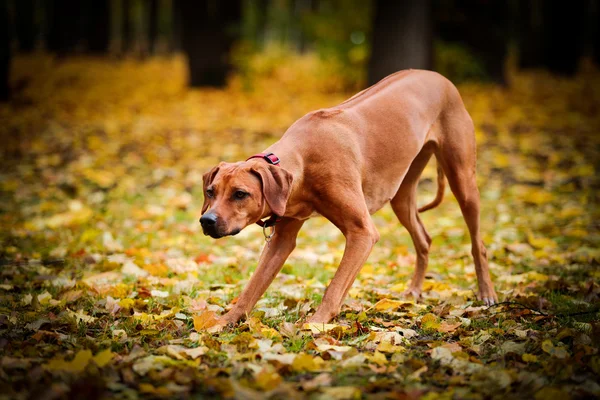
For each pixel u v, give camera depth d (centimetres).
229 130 1474
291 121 1560
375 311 543
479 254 587
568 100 1844
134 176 1098
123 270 651
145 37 5622
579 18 2617
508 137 1347
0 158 1205
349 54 1989
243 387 366
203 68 2150
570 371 388
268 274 517
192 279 626
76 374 379
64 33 3566
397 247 746
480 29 2089
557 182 1031
